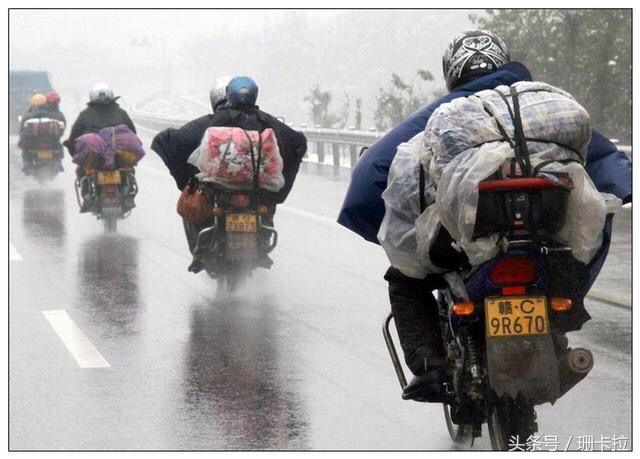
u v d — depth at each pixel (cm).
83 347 2280
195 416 1805
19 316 2592
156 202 4916
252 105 2780
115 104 4088
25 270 3206
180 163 2744
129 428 1745
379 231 1458
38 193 5438
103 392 1953
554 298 1380
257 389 1956
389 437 1684
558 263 1381
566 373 1386
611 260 3105
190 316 2562
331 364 2119
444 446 1641
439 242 1417
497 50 1516
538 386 1354
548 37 6178
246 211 2731
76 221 4325
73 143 4016
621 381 1950
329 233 3850
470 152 1359
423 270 1450
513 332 1359
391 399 1888
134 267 3244
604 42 5894
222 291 2858
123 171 3988
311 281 2978
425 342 1465
